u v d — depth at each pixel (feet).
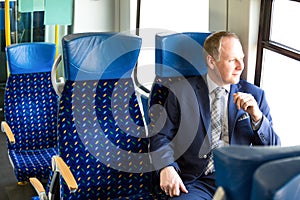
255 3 8.75
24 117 11.02
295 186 2.55
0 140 15.19
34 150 11.25
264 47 8.84
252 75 9.20
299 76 8.36
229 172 2.77
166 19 13.26
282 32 8.45
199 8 12.41
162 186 7.69
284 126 8.91
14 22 15.47
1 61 16.31
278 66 8.83
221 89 8.29
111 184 8.36
